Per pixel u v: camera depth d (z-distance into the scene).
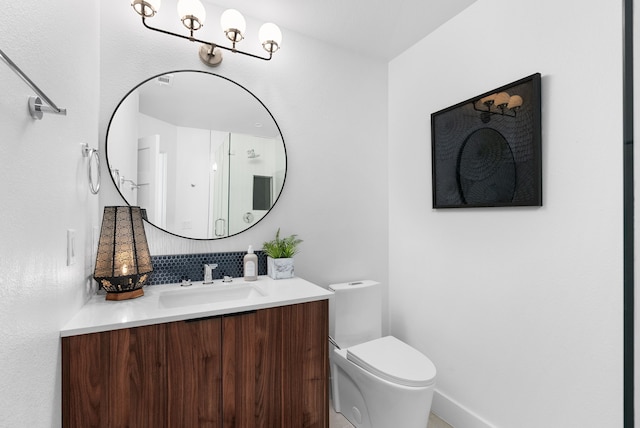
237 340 1.27
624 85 0.62
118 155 1.56
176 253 1.69
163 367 1.13
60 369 0.96
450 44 1.90
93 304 1.28
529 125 1.44
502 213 1.59
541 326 1.42
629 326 0.60
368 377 1.55
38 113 0.73
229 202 1.81
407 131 2.23
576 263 1.29
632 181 0.61
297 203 2.03
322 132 2.12
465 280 1.79
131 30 1.59
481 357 1.69
